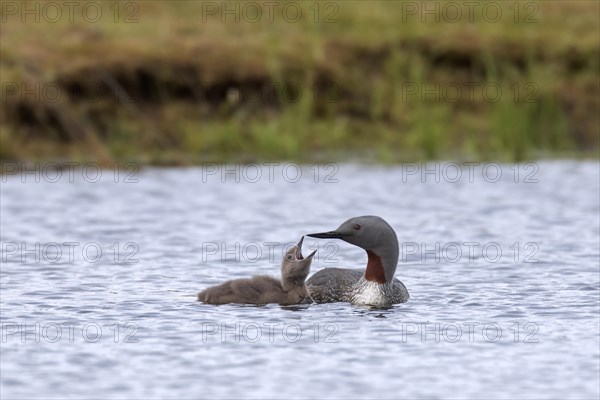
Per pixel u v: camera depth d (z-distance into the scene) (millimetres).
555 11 30281
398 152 25547
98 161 24109
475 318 14078
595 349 12906
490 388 11758
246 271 16469
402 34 27859
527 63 27797
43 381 11898
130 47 25875
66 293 15117
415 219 19969
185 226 19328
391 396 11531
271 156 25000
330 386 11773
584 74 27875
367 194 21922
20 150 24016
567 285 15617
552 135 26547
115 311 14281
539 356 12680
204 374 12109
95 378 11992
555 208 20844
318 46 26922
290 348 12914
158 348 12891
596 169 24531
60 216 19969
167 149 24859
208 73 25750
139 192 21953
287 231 19062
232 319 13984
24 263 16781
